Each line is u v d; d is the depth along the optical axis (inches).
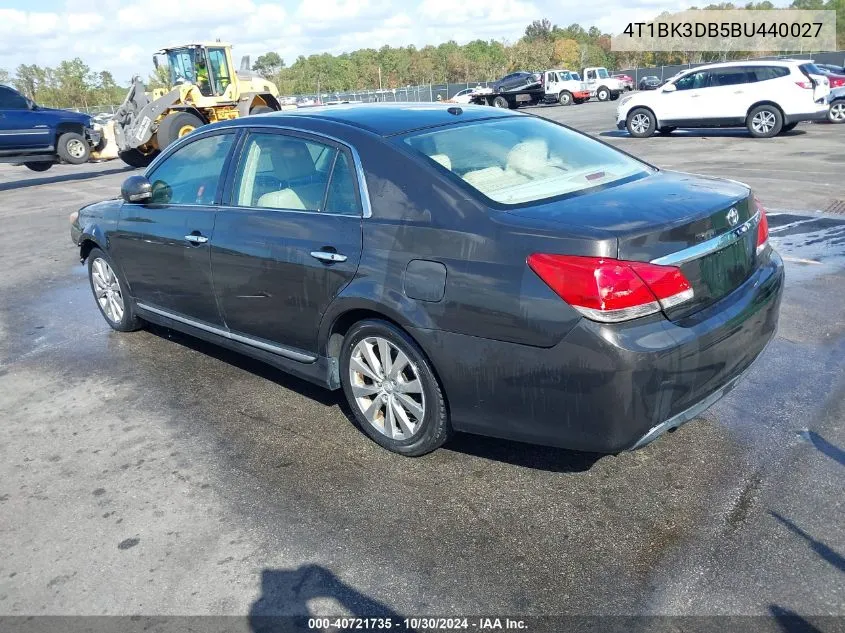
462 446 149.6
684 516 122.0
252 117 173.8
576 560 113.4
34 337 236.5
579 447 118.9
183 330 198.2
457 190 130.0
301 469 144.6
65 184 676.7
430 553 117.3
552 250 114.6
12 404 184.4
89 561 120.3
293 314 156.6
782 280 142.9
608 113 1201.4
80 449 158.4
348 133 148.9
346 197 145.6
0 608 110.5
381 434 148.3
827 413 151.7
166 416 171.8
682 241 117.2
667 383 113.4
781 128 650.2
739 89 661.3
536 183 137.6
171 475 145.3
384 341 140.7
